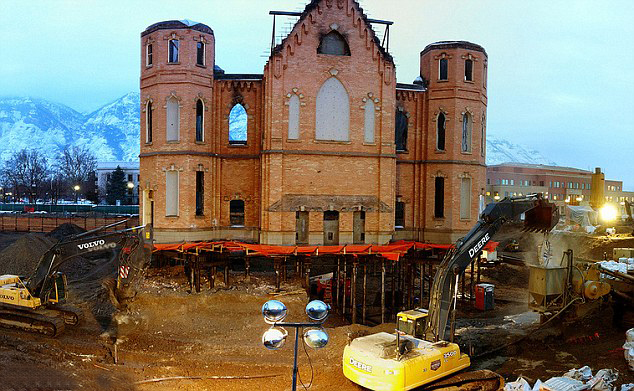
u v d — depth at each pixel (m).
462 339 23.84
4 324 24.73
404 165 37.38
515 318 30.81
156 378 19.50
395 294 36.31
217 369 20.67
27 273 39.88
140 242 25.05
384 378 16.78
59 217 63.94
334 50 34.03
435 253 36.41
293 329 27.23
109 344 23.47
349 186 33.78
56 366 19.98
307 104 33.22
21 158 160.38
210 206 35.06
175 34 33.66
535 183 101.62
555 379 16.95
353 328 26.38
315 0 33.34
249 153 35.75
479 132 37.28
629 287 24.41
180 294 30.70
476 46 36.84
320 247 31.33
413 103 37.25
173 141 33.94
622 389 16.39
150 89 34.94
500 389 18.53
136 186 120.75
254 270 41.00
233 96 35.81
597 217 55.47
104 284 32.75
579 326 24.81
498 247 28.84
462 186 36.84
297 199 32.94
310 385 19.09
